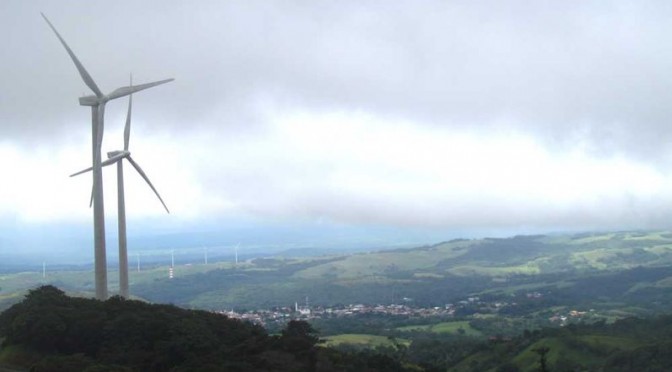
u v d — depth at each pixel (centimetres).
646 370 9606
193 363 6825
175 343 7206
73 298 8856
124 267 10106
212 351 7275
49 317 7631
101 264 9181
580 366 10556
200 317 8462
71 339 7600
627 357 10256
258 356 7356
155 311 8325
